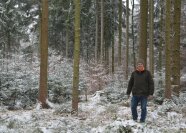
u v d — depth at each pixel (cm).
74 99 1379
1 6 3052
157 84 1939
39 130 930
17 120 1137
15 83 1916
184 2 3269
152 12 2444
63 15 3534
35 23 3597
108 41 3894
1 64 2169
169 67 1641
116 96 1983
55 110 1437
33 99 1889
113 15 3725
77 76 1379
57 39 3962
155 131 914
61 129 970
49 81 2050
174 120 1167
